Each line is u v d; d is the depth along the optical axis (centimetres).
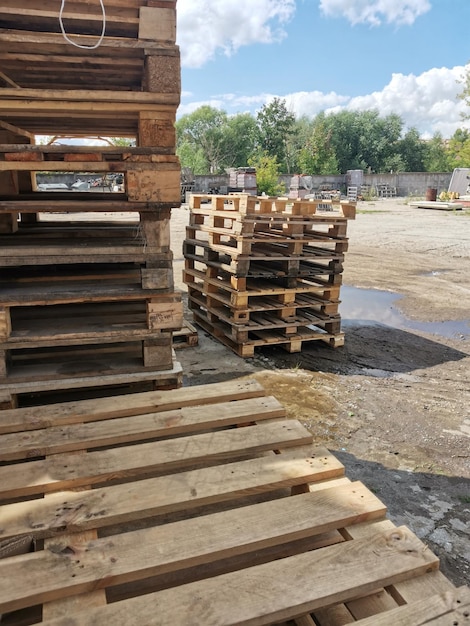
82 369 278
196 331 516
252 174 2678
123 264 335
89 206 251
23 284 283
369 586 138
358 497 173
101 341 272
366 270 967
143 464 192
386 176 4178
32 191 408
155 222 264
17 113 305
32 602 131
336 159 6188
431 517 256
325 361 484
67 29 259
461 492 279
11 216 331
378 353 512
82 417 229
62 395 291
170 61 244
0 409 256
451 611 130
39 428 223
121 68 287
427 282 870
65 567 139
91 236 329
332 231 504
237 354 492
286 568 142
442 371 467
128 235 330
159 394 253
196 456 198
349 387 423
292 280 488
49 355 290
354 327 606
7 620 140
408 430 350
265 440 210
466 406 392
